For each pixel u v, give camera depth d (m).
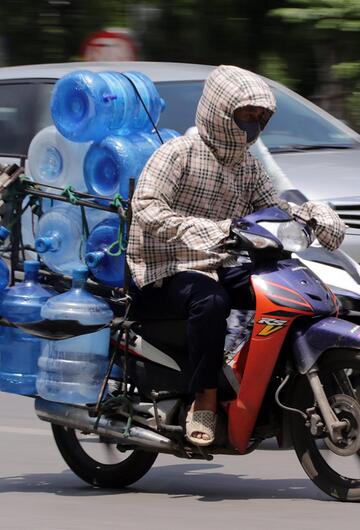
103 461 9.78
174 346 8.96
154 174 8.67
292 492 9.41
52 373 9.09
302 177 13.87
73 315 8.91
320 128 15.40
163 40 21.62
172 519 8.41
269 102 8.60
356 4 19.69
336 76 20.31
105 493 9.51
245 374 8.58
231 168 8.88
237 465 10.59
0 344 9.36
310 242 8.55
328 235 8.87
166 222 8.51
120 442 9.16
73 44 22.09
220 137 8.69
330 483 8.77
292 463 10.66
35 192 9.38
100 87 9.21
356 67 20.08
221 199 8.88
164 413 8.98
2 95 15.76
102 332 9.07
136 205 8.65
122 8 21.72
